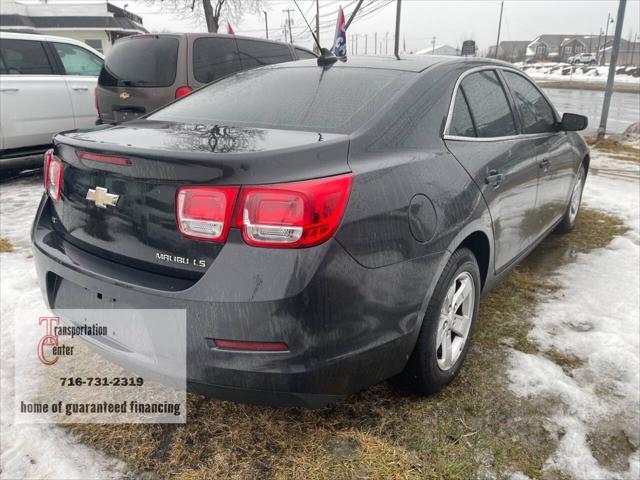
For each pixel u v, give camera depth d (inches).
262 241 67.7
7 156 250.8
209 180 68.9
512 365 107.5
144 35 238.4
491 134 113.6
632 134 441.4
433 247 85.8
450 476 79.8
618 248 175.3
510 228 118.5
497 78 125.6
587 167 189.6
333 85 101.3
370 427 89.7
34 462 82.3
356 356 75.9
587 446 86.6
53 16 1192.8
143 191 74.5
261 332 68.6
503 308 133.0
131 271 77.0
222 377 71.7
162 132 86.7
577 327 123.9
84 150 80.8
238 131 85.7
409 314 83.2
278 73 115.1
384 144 84.8
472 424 90.7
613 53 409.4
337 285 71.0
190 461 82.9
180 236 71.8
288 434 88.2
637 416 93.6
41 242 92.0
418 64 108.6
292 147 73.9
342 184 72.4
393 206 78.7
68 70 272.7
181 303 70.4
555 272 156.8
